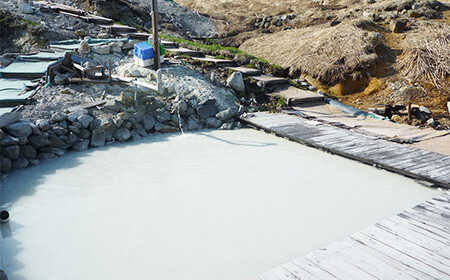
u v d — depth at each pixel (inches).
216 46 633.0
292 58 598.2
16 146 304.7
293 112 466.3
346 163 331.0
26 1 595.5
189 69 504.4
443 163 307.0
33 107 358.3
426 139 369.4
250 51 695.7
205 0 1153.4
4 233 218.1
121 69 466.3
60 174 299.4
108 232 221.0
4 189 271.9
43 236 216.4
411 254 184.4
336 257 182.7
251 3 1087.0
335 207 253.3
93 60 463.2
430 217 222.8
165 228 225.8
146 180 291.1
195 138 391.5
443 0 790.5
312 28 708.7
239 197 265.6
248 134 409.1
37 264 191.8
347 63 536.4
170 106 418.3
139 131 391.5
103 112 380.5
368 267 174.1
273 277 167.6
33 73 416.2
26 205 250.4
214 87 474.6
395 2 697.0
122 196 265.3
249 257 198.8
